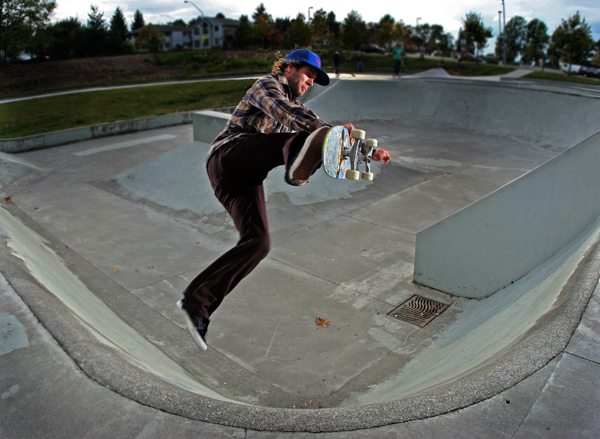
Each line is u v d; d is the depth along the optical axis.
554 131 12.80
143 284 5.52
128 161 12.09
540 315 2.88
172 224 7.52
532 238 4.61
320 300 5.11
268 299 5.11
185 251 6.50
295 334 4.46
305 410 2.13
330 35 28.88
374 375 3.82
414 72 34.62
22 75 34.19
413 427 2.00
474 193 8.83
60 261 6.01
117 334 3.52
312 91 18.50
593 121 11.97
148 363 2.97
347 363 4.00
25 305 2.87
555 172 4.38
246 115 1.96
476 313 4.60
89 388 2.23
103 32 47.19
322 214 7.76
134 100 20.94
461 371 2.68
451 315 4.82
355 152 1.76
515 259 4.75
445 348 3.92
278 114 1.75
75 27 47.03
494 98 14.71
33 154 13.00
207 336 4.42
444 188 9.13
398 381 3.52
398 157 11.44
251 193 2.12
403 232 7.07
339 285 5.46
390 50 55.59
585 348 2.42
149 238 6.95
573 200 4.35
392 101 16.62
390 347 4.25
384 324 4.64
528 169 10.33
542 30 60.16
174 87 23.38
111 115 18.41
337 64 24.28
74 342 2.55
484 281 5.00
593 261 3.29
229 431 2.00
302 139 1.71
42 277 3.76
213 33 77.31
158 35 51.66
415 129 15.18
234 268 2.07
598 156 4.22
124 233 7.14
